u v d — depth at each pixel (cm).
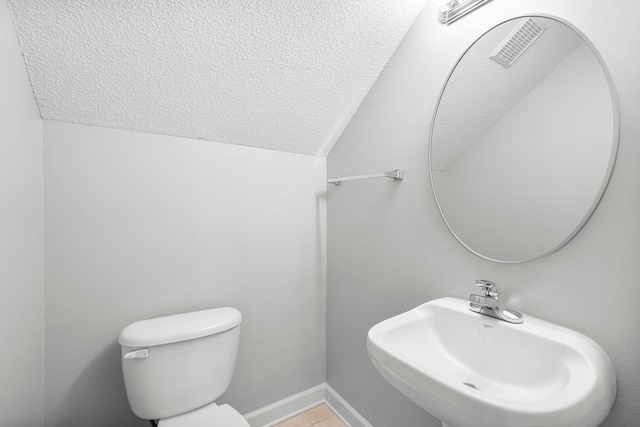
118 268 119
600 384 60
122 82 105
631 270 67
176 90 113
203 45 102
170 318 122
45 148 104
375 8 110
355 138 150
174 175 129
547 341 73
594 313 72
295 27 106
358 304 150
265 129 142
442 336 96
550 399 55
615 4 69
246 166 147
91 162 113
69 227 109
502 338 83
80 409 113
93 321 114
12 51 81
